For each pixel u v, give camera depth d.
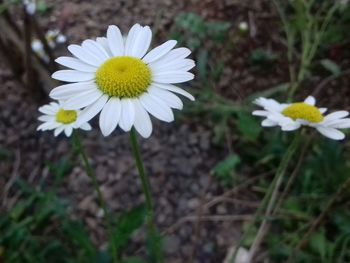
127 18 0.23
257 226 0.17
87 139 0.20
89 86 0.09
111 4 0.24
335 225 0.17
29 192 0.18
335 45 0.22
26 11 0.17
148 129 0.09
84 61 0.09
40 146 0.20
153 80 0.09
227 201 0.18
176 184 0.19
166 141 0.20
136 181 0.19
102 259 0.16
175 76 0.09
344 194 0.16
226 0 0.24
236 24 0.23
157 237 0.12
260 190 0.18
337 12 0.23
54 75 0.09
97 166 0.19
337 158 0.18
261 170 0.19
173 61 0.09
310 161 0.18
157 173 0.19
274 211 0.16
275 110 0.12
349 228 0.16
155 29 0.21
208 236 0.17
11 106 0.21
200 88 0.21
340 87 0.21
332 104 0.20
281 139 0.18
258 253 0.17
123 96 0.09
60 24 0.23
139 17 0.23
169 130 0.20
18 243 0.16
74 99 0.09
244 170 0.19
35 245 0.16
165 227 0.18
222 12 0.24
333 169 0.17
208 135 0.20
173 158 0.19
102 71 0.09
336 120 0.11
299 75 0.20
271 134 0.19
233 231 0.17
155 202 0.18
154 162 0.19
